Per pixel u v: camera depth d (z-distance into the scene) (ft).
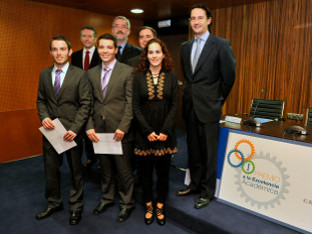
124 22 8.68
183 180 9.00
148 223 6.85
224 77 6.68
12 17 11.79
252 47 13.55
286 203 6.18
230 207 7.14
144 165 6.54
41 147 13.39
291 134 6.70
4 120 12.05
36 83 12.96
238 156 7.09
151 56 5.99
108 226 6.81
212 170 7.13
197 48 6.84
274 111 10.84
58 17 13.39
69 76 6.55
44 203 8.10
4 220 7.12
